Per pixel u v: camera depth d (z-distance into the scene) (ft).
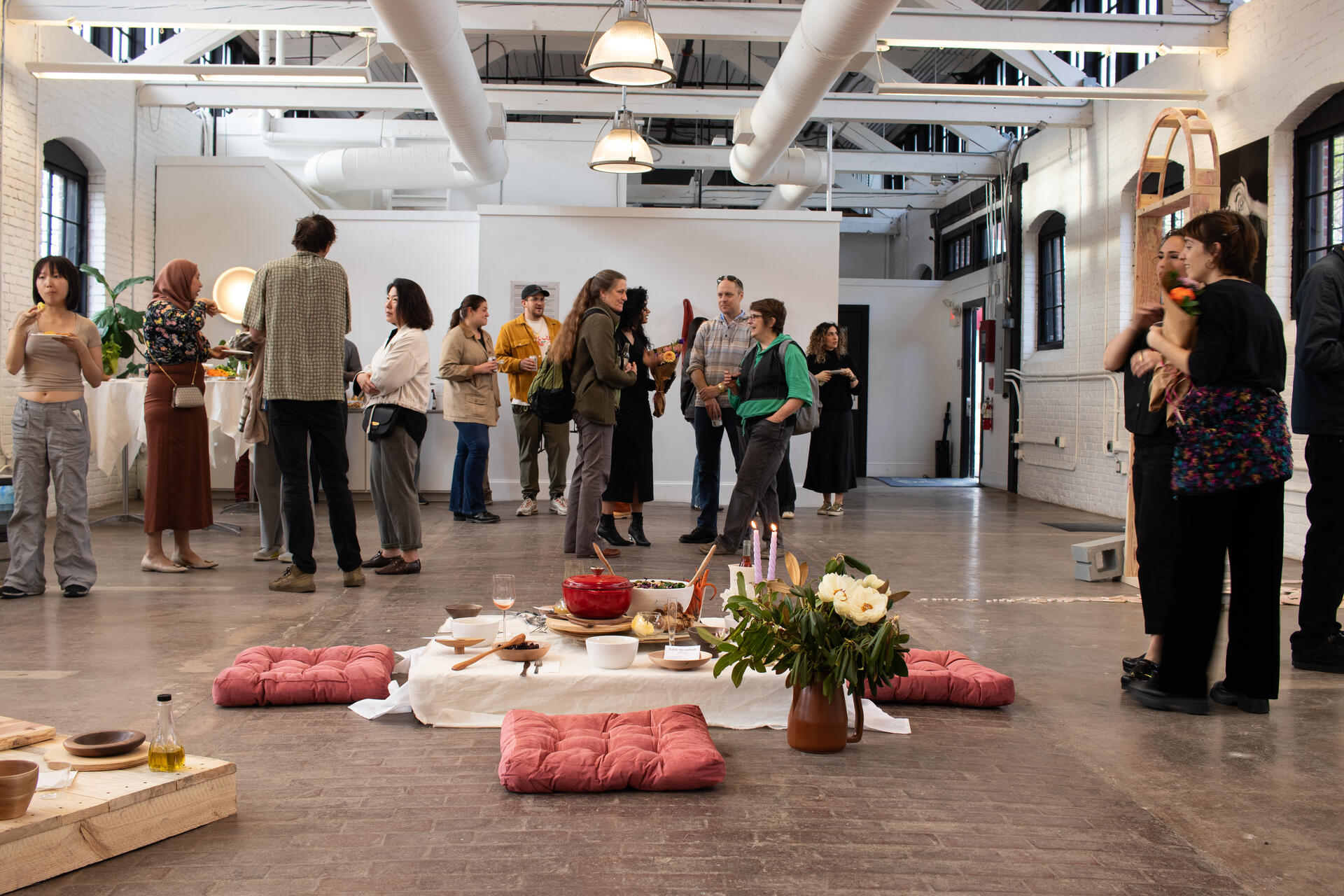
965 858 6.71
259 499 19.29
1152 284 17.07
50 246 26.89
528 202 37.96
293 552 15.90
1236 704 10.49
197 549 20.92
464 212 32.86
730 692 9.50
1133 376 11.20
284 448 15.71
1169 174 27.61
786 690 9.55
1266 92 23.17
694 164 38.75
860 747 9.00
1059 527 26.84
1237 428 9.84
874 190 47.50
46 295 15.56
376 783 7.90
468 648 10.24
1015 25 24.44
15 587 15.43
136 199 30.76
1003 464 39.50
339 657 10.95
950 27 24.36
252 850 6.66
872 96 31.78
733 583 10.61
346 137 37.01
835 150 41.29
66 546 15.58
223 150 36.96
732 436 22.13
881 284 46.26
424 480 32.65
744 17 24.76
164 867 6.39
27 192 24.86
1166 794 7.98
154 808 6.75
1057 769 8.51
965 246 45.47
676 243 31.48
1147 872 6.57
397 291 17.56
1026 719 9.96
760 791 7.86
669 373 22.75
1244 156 24.04
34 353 15.48
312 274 15.64
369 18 24.39
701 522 21.94
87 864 6.38
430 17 19.40
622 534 23.27
